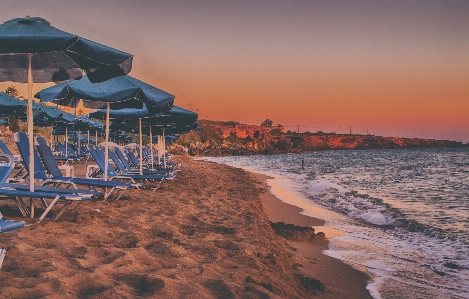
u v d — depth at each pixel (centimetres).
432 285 580
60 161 2006
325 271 631
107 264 388
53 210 652
